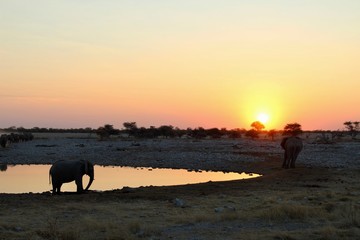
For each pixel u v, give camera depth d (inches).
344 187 912.9
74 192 933.8
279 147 2696.9
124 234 487.8
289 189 895.1
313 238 469.4
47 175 1464.1
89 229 521.0
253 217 590.2
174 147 2755.9
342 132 4982.8
